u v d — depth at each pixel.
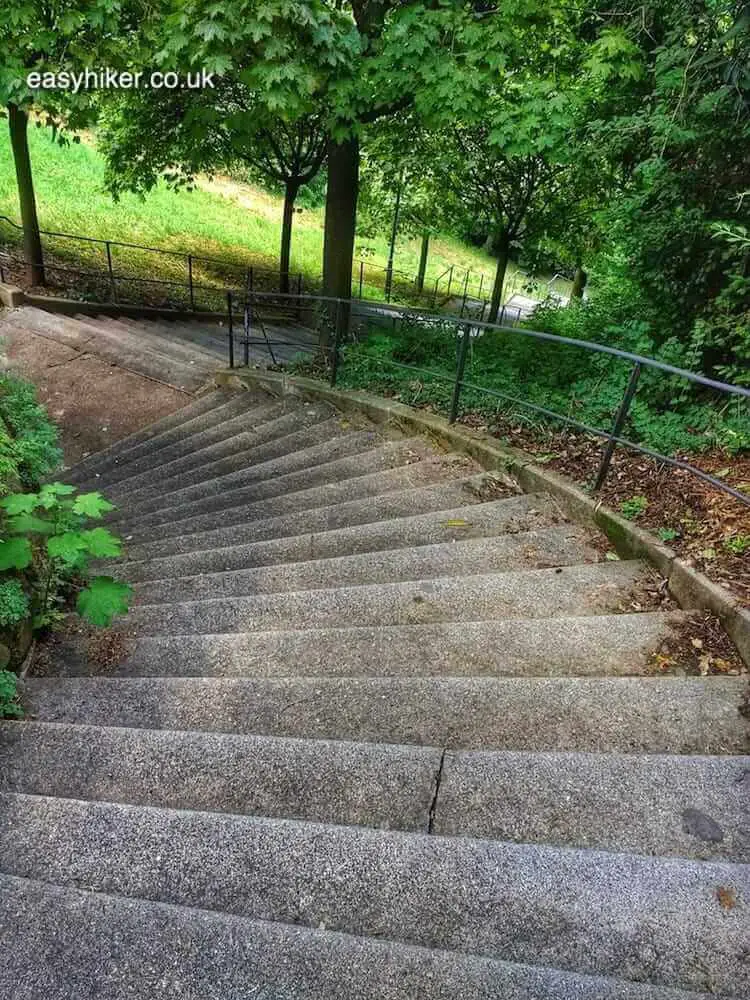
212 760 1.99
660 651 2.65
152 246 16.05
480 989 1.23
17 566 2.32
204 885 1.54
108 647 2.81
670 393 4.90
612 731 2.17
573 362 6.09
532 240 13.24
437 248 29.92
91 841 1.63
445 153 11.28
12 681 2.29
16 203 14.55
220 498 4.81
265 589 3.35
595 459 4.45
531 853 1.59
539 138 5.76
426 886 1.52
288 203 14.47
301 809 1.84
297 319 14.88
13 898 1.39
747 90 4.33
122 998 1.22
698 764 1.94
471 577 3.26
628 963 1.37
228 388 8.03
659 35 5.93
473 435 5.16
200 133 8.14
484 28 5.59
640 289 5.86
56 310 10.27
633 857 1.59
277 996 1.22
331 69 5.45
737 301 4.61
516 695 2.32
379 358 6.38
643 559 3.40
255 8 4.89
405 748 2.00
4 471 2.90
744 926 1.44
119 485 5.53
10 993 1.22
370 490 4.71
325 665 2.63
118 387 8.09
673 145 5.11
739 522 3.37
